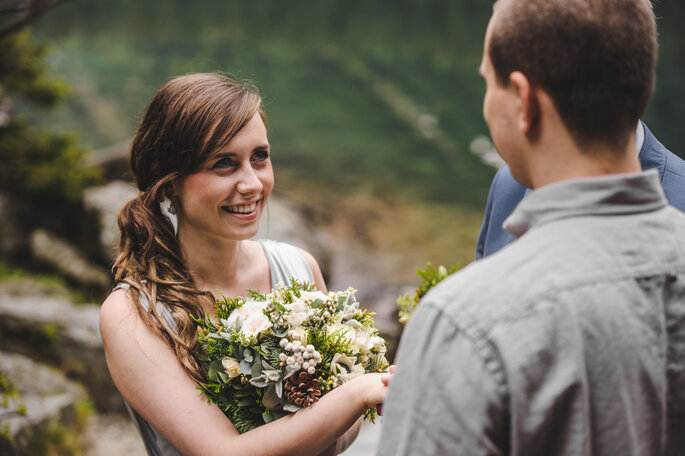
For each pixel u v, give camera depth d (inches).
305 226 295.0
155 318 62.9
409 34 1183.6
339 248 361.1
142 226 66.7
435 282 67.1
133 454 167.9
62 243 263.4
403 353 38.7
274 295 63.1
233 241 70.8
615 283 37.0
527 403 35.2
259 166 66.6
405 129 644.1
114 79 805.9
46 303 210.7
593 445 36.2
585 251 37.5
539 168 40.6
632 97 38.1
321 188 467.8
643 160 65.4
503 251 39.2
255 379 58.3
